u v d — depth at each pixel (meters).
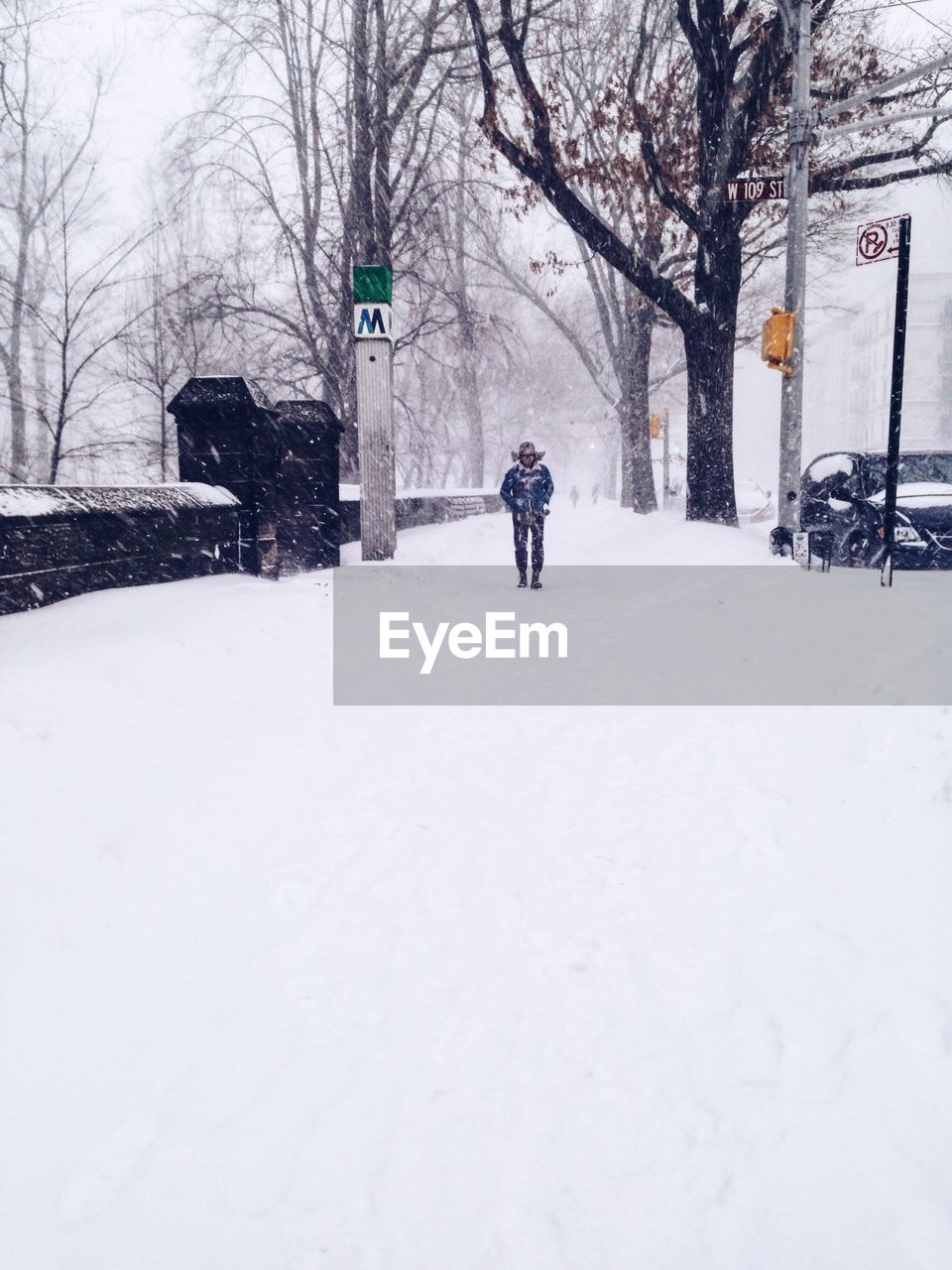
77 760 3.48
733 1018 2.32
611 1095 2.09
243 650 5.29
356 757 4.53
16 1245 1.74
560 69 16.09
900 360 6.86
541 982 2.56
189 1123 2.07
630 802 3.82
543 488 10.27
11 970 2.54
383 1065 2.25
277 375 20.81
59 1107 2.11
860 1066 2.08
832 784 3.55
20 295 18.33
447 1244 1.71
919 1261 1.59
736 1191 1.78
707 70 12.72
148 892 3.03
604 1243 1.69
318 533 9.67
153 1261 1.70
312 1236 1.75
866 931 2.59
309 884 3.22
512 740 4.81
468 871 3.28
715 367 13.47
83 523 5.59
